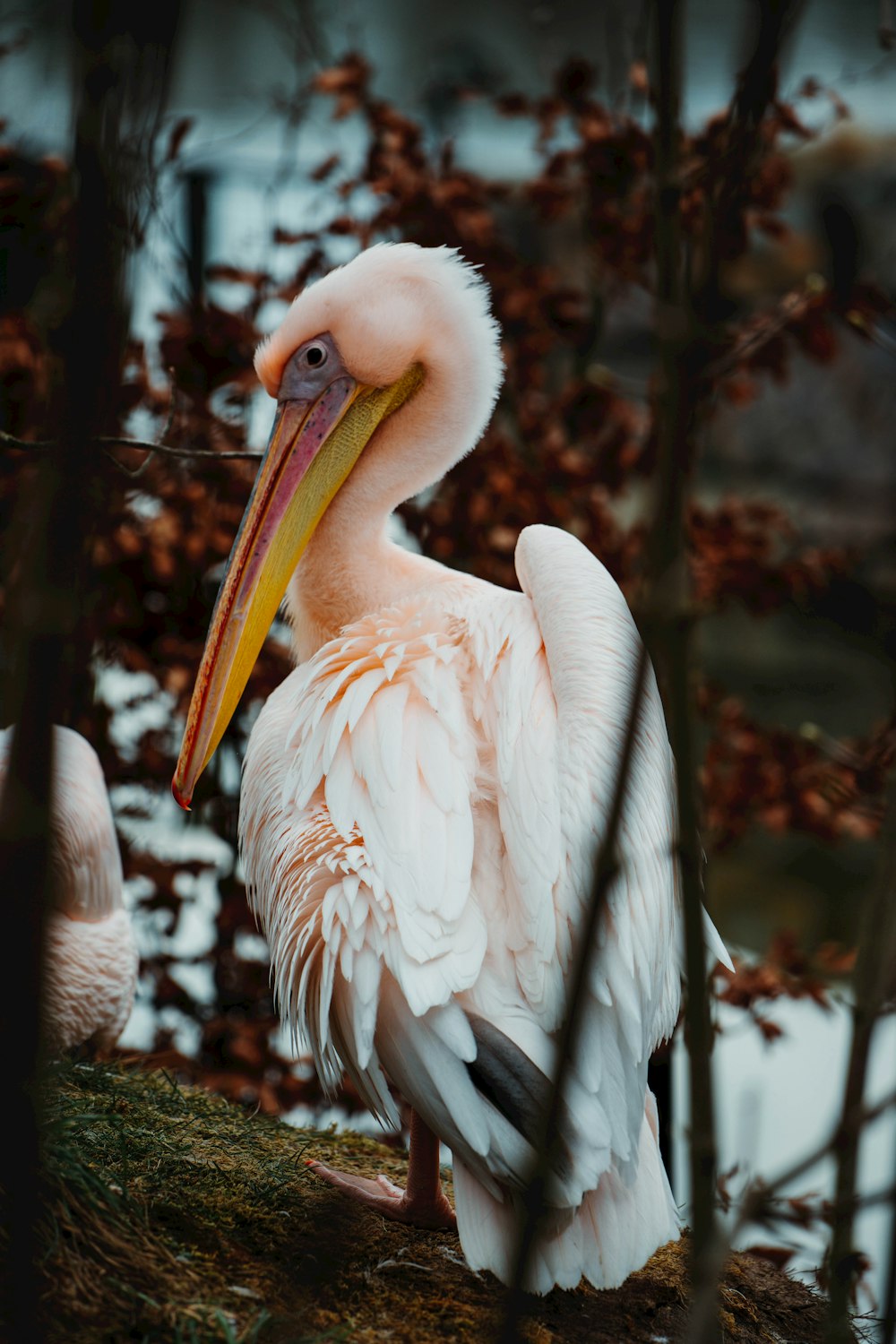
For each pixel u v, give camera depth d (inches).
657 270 104.8
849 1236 118.4
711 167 113.7
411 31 661.3
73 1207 196.2
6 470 376.8
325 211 521.0
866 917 112.8
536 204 522.6
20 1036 103.4
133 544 459.2
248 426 474.3
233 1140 260.8
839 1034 624.4
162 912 499.5
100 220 91.9
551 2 525.0
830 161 1053.8
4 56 276.8
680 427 102.8
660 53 102.6
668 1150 345.4
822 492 1110.4
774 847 948.6
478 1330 201.3
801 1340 235.5
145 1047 483.5
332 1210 211.0
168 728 490.3
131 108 91.1
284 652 486.3
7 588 260.5
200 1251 208.2
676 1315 219.5
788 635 1052.5
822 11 529.3
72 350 94.1
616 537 518.3
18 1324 111.6
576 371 526.0
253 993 485.7
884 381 1079.0
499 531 493.0
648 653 109.2
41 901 101.5
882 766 416.2
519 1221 186.2
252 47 626.5
